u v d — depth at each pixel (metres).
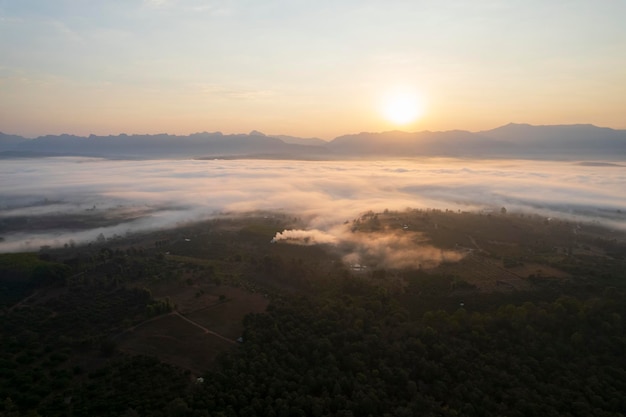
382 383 81.75
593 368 84.25
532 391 78.88
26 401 77.31
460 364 87.00
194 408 73.75
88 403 76.75
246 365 86.19
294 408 73.81
